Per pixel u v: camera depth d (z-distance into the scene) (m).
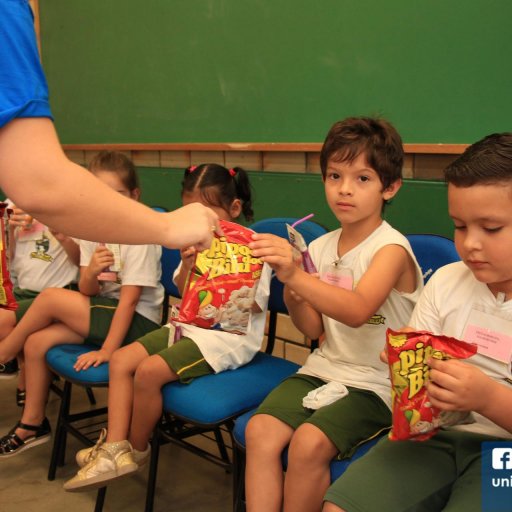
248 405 1.51
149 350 1.76
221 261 1.41
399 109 1.93
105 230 0.93
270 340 1.87
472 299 1.18
